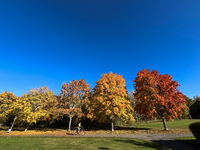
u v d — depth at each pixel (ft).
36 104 75.66
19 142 32.89
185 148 28.73
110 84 68.90
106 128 84.43
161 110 66.33
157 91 59.62
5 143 31.45
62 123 105.60
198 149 27.91
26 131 70.38
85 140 36.40
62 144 30.14
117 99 65.57
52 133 60.08
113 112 65.26
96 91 73.15
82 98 77.82
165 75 67.51
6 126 105.40
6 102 90.53
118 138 41.01
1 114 88.38
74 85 75.31
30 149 24.85
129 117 71.31
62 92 73.51
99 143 31.91
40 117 75.10
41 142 32.86
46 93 81.66
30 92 76.48
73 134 55.42
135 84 72.18
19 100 73.92
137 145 31.07
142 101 64.85
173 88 60.29
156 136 45.91
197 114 149.89
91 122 108.78
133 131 62.85
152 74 68.13
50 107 76.07
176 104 59.21
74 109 70.18
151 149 27.25
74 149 24.89
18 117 78.13
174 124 92.48
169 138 41.16
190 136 42.55
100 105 69.62
